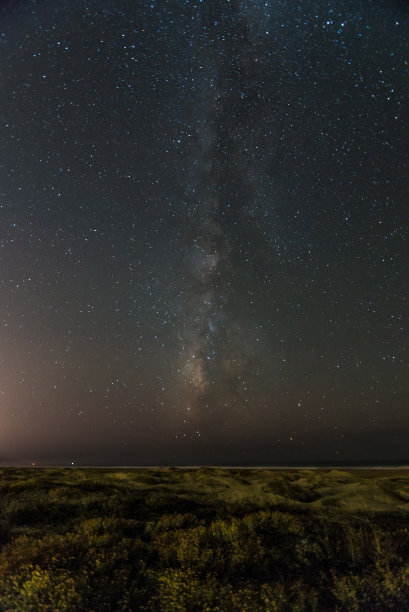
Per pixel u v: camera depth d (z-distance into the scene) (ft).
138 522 42.11
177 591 23.15
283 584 25.64
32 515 47.14
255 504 56.34
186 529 38.50
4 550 32.60
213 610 21.42
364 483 81.97
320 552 32.65
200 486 76.79
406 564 29.43
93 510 49.44
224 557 30.01
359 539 34.22
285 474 115.75
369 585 25.68
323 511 51.13
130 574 27.02
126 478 87.61
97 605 22.61
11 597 22.75
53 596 22.52
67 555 28.86
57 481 79.20
